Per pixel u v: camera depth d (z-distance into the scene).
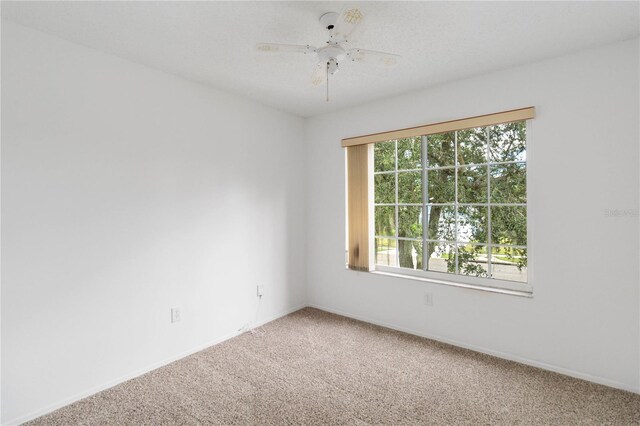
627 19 1.92
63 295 2.09
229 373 2.46
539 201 2.49
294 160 3.84
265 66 2.54
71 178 2.12
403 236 3.39
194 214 2.83
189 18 1.89
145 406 2.07
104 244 2.28
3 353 1.87
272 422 1.91
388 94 3.17
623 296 2.20
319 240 3.89
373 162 3.49
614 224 2.21
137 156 2.46
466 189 3.04
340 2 1.75
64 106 2.10
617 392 2.18
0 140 1.86
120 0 1.71
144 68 2.50
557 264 2.42
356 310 3.58
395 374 2.43
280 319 3.57
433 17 1.89
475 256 2.98
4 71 1.87
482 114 2.71
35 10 1.79
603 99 2.23
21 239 1.93
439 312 3.00
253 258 3.35
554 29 2.03
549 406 2.04
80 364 2.16
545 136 2.45
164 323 2.62
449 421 1.91
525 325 2.56
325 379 2.36
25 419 1.93
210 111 2.96
